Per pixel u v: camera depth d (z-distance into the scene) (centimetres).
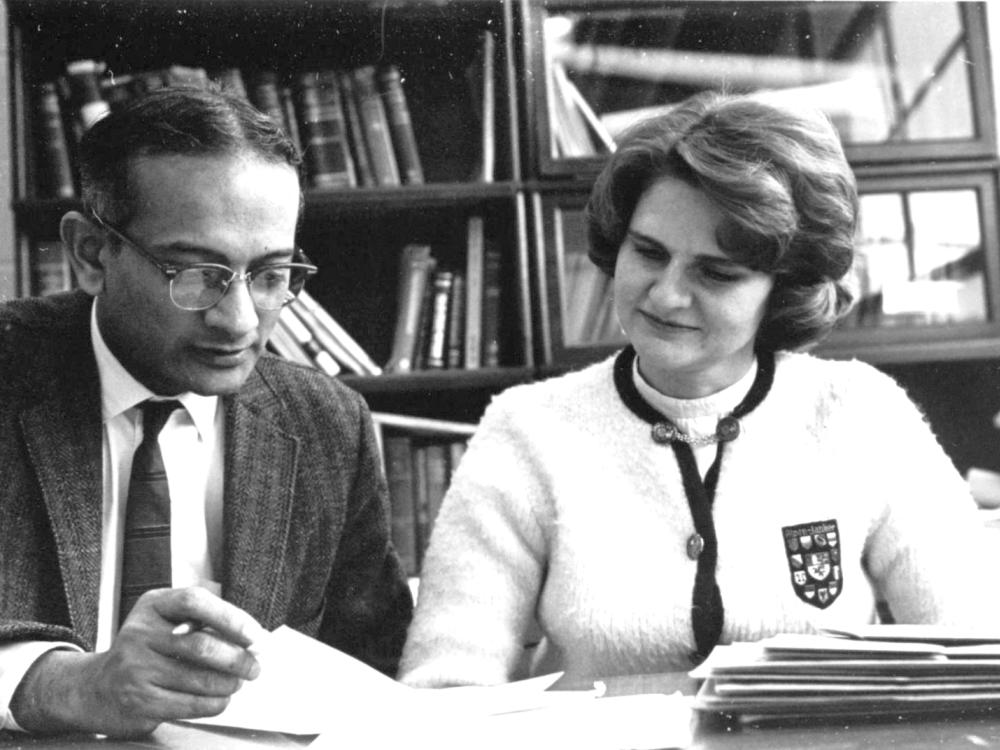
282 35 312
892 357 312
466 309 317
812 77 319
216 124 162
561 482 183
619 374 188
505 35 312
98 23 304
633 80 314
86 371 178
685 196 165
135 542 175
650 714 115
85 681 117
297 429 195
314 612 194
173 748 113
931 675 114
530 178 311
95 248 172
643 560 175
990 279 315
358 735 112
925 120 318
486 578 181
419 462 312
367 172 312
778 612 171
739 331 169
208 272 162
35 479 171
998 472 327
